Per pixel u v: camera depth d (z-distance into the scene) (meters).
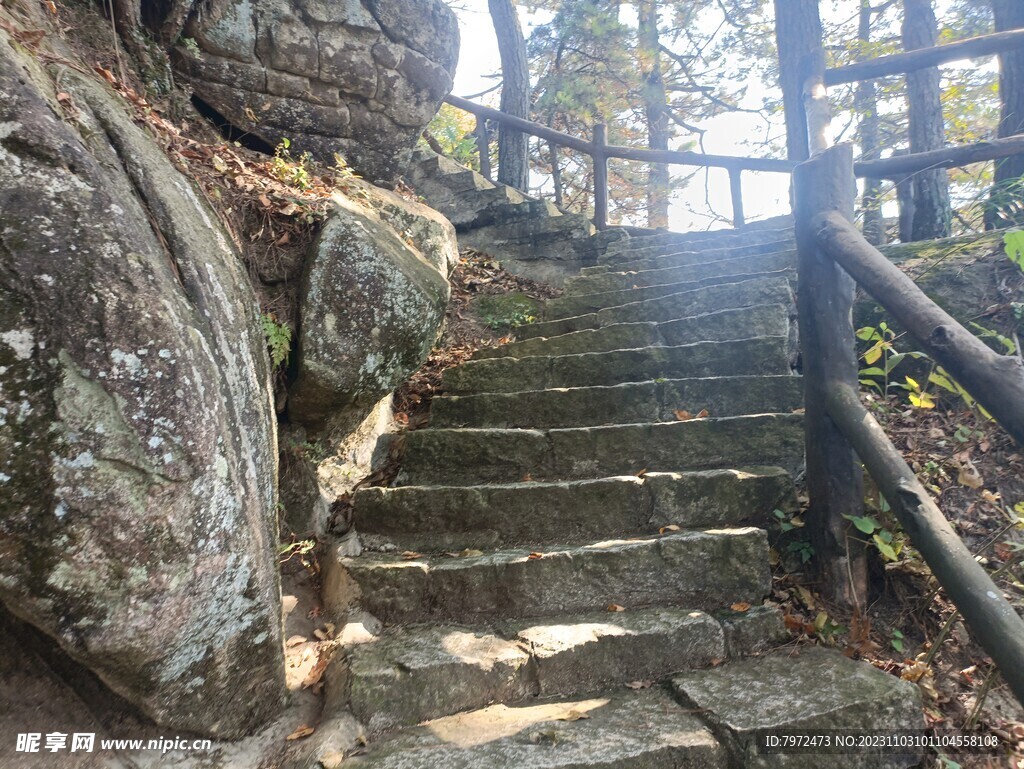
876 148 8.51
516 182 7.54
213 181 2.52
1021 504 1.97
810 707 1.62
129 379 1.37
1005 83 4.36
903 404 2.80
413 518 2.52
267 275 2.63
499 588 2.14
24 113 1.39
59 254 1.34
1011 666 1.23
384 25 3.78
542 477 2.82
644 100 11.32
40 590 1.28
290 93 3.63
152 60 3.10
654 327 3.78
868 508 2.23
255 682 1.67
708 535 2.18
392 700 1.72
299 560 2.54
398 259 2.91
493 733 1.64
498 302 5.19
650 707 1.73
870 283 1.87
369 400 2.85
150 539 1.38
